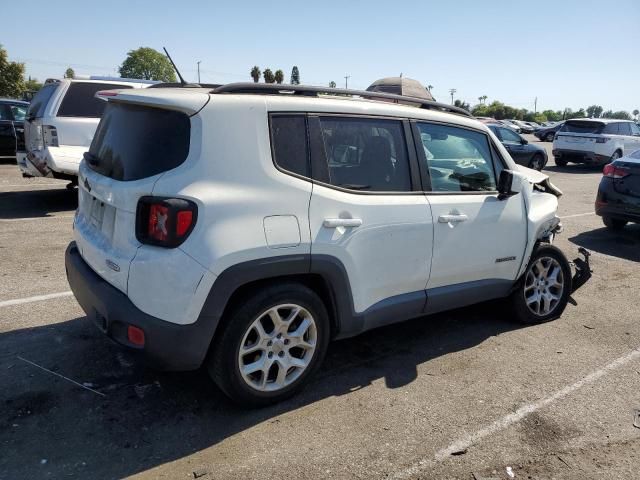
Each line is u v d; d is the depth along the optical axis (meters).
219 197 2.77
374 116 3.49
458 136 4.03
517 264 4.34
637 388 3.63
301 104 3.15
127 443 2.81
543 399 3.44
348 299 3.31
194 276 2.70
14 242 6.47
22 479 2.51
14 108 14.12
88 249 3.21
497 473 2.72
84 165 3.56
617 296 5.61
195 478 2.58
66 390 3.28
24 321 4.24
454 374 3.73
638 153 8.42
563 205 11.43
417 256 3.62
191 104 2.79
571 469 2.78
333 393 3.41
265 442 2.87
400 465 2.74
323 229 3.10
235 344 2.93
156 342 2.73
